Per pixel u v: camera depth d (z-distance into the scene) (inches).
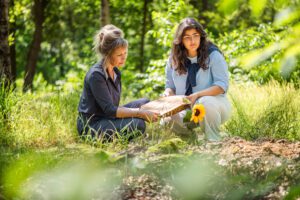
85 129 163.6
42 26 578.9
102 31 161.5
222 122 167.3
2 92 171.0
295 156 110.9
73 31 698.2
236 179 45.4
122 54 161.0
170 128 160.2
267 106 185.2
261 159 101.7
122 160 96.9
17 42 741.9
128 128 155.2
